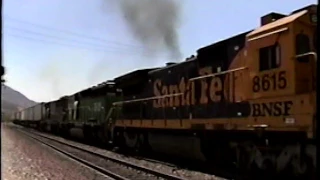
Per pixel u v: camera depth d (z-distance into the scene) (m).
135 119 20.92
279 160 10.42
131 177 12.76
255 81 10.98
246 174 12.11
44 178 12.79
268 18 11.38
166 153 18.09
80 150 24.03
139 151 20.69
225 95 12.84
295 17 9.94
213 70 13.87
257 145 11.36
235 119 12.23
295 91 9.55
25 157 19.42
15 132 51.59
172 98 16.89
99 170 14.58
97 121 28.55
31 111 74.50
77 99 37.00
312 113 9.07
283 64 9.96
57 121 46.09
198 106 14.71
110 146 26.17
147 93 19.92
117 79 24.94
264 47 10.66
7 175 13.30
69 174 13.70
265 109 10.70
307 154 9.47
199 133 14.79
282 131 10.05
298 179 9.92
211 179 11.84
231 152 13.00
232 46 12.68
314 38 10.05
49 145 28.11
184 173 13.30
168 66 17.89
